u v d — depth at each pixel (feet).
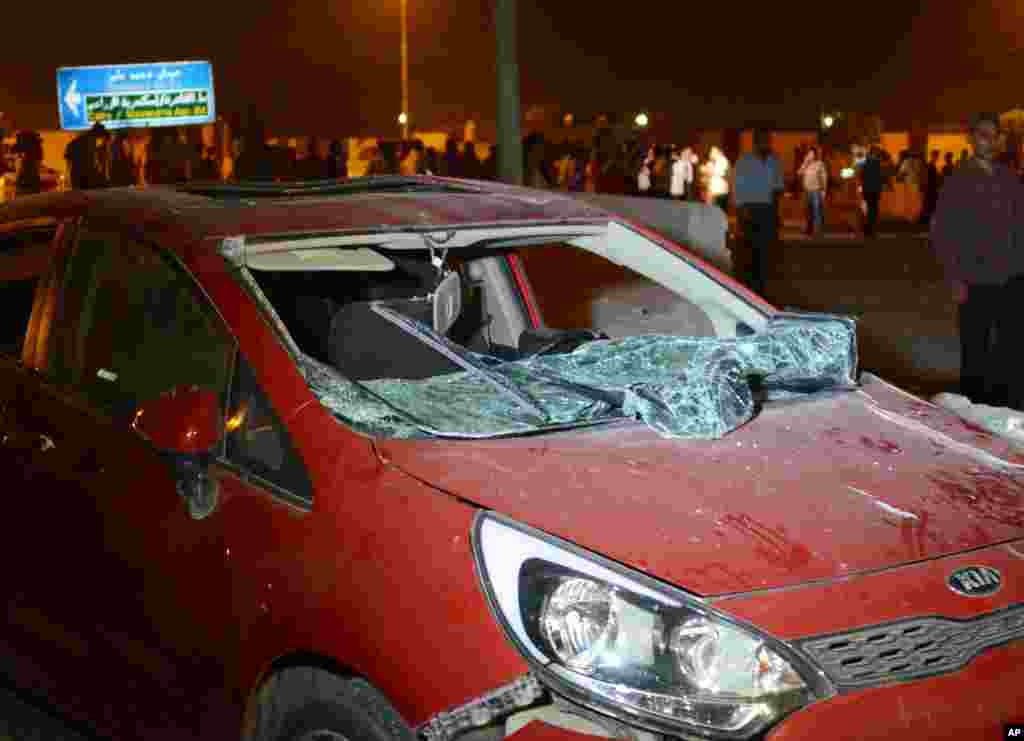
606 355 14.05
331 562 10.05
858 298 50.55
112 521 12.14
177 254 12.22
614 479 10.37
